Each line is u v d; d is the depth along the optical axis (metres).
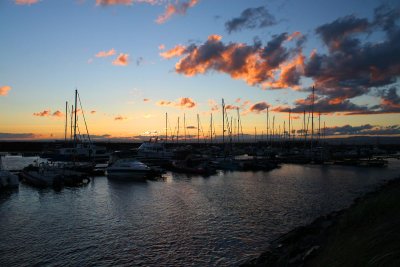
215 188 43.62
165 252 19.17
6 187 41.09
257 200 35.16
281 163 88.44
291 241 19.75
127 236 21.94
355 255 11.52
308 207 31.83
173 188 43.28
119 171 52.84
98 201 33.75
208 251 19.39
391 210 16.55
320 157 91.88
